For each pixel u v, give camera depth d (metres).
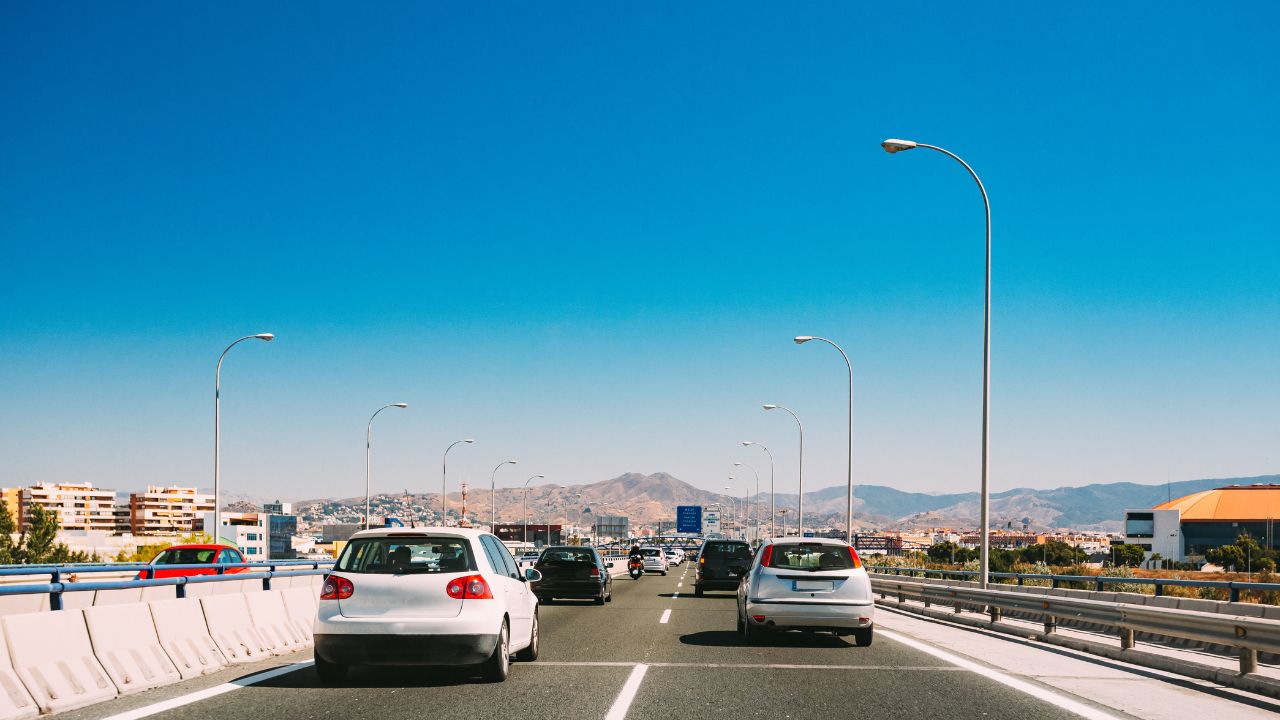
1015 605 17.72
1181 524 166.62
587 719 8.56
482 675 10.88
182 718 8.45
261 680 10.83
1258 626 10.46
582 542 162.38
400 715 8.70
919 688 10.52
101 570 20.58
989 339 23.42
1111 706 9.41
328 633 10.45
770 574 15.28
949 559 136.50
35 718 8.28
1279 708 9.48
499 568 11.71
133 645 10.28
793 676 11.41
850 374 42.31
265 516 166.50
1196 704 9.56
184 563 28.09
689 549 135.12
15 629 8.60
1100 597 23.81
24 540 89.12
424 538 10.96
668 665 12.40
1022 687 10.63
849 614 14.96
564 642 15.54
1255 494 171.62
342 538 156.88
